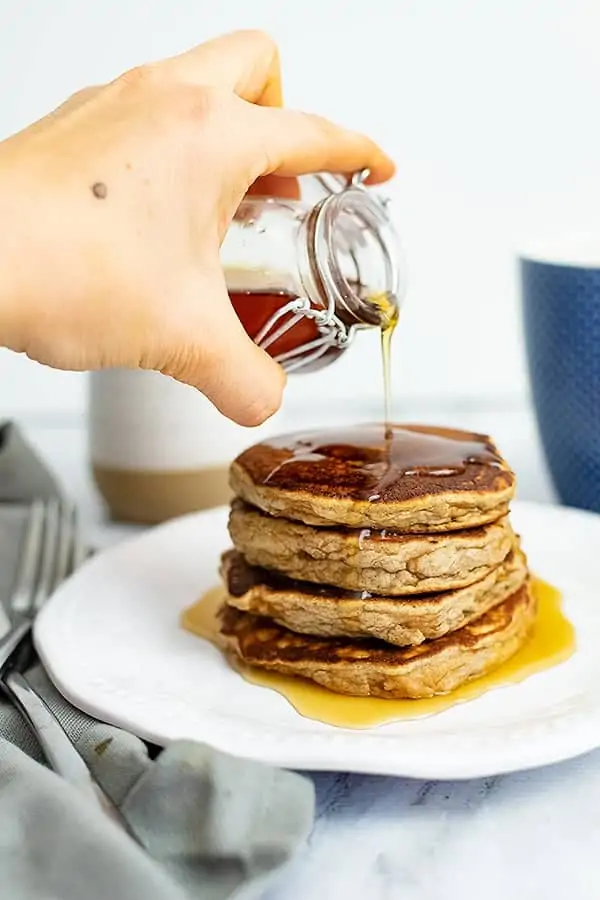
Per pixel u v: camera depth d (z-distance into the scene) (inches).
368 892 14.2
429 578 17.0
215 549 21.4
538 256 23.0
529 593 18.6
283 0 30.8
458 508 17.0
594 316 21.5
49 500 23.6
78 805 14.1
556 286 21.7
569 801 15.6
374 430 19.7
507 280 32.6
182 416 23.1
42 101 31.6
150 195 15.1
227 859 13.8
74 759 15.2
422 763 14.9
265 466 18.1
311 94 31.4
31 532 22.0
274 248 17.5
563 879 14.3
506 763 15.0
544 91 31.2
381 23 30.9
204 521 22.2
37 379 33.5
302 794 14.2
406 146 31.7
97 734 15.7
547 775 16.1
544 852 14.7
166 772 14.3
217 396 16.3
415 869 14.5
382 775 16.2
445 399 31.7
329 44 31.1
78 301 15.0
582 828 15.1
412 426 20.0
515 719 16.1
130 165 15.1
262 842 13.7
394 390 33.6
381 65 31.2
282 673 17.5
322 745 15.2
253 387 16.3
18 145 15.1
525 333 23.0
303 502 17.1
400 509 16.8
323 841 15.1
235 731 15.6
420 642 16.9
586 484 22.8
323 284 17.2
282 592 17.4
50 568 20.9
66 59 31.3
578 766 16.3
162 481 23.4
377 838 15.1
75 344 15.3
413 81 31.3
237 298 17.5
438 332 33.1
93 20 31.0
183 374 16.1
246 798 14.1
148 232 15.2
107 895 13.4
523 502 22.5
